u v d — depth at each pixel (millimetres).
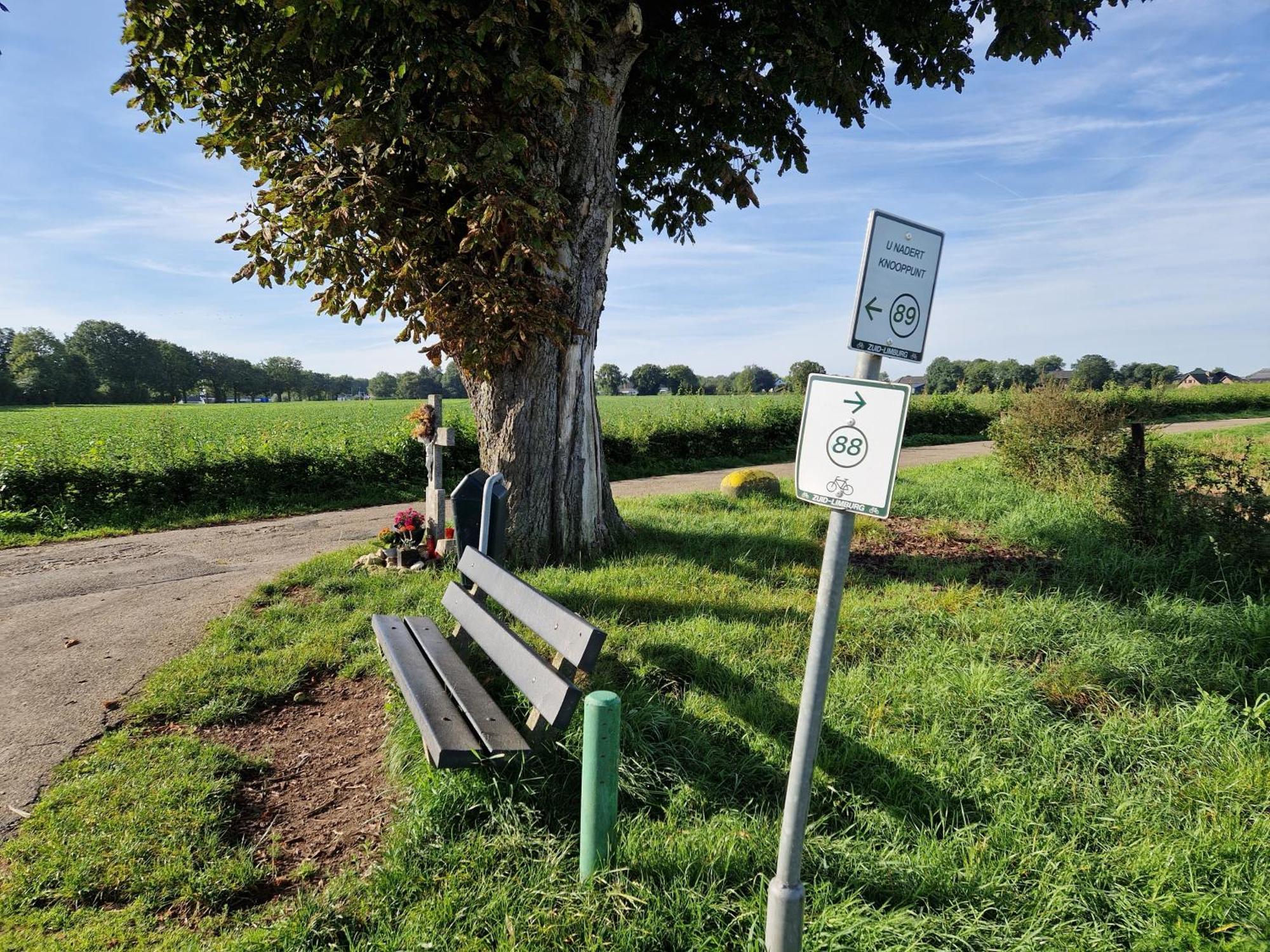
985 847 2723
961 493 10555
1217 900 2438
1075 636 4656
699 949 2258
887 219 1881
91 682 4824
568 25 5309
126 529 10922
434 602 5617
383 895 2553
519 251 5762
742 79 6664
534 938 2309
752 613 5238
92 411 54500
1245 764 3168
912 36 7676
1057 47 7332
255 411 51469
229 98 6922
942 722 3602
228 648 5094
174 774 3465
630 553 7215
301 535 10406
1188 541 6152
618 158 9008
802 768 2000
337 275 6457
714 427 19453
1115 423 11594
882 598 5734
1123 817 2924
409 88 5438
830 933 2295
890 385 1797
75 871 2754
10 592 7336
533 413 6824
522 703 3807
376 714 4145
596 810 2512
